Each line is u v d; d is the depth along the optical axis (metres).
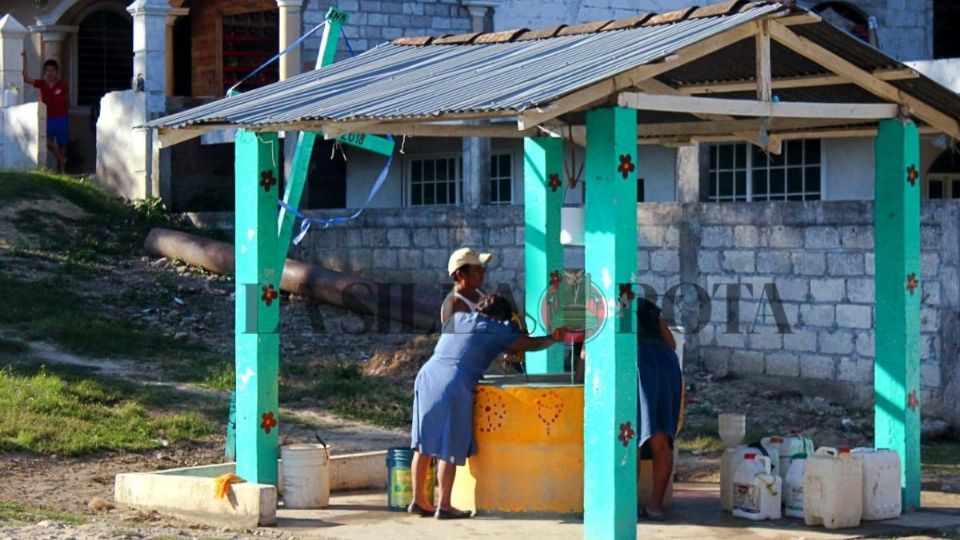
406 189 24.66
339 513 10.41
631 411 8.82
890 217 10.69
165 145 10.73
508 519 10.10
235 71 27.69
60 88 25.81
